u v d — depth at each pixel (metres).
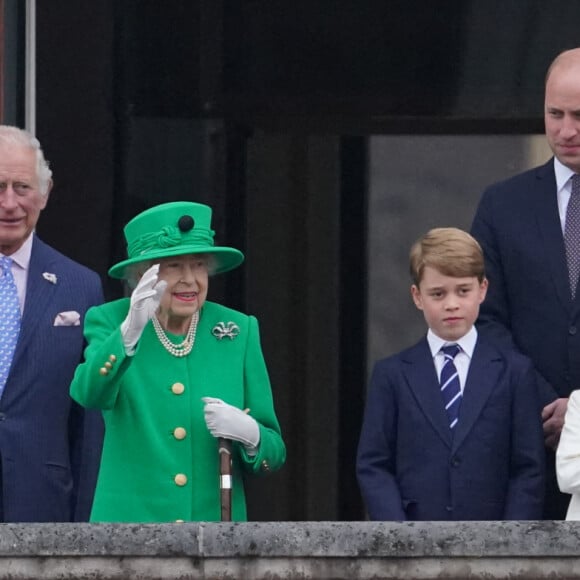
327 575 25.08
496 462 28.92
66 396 30.19
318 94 40.41
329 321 40.97
